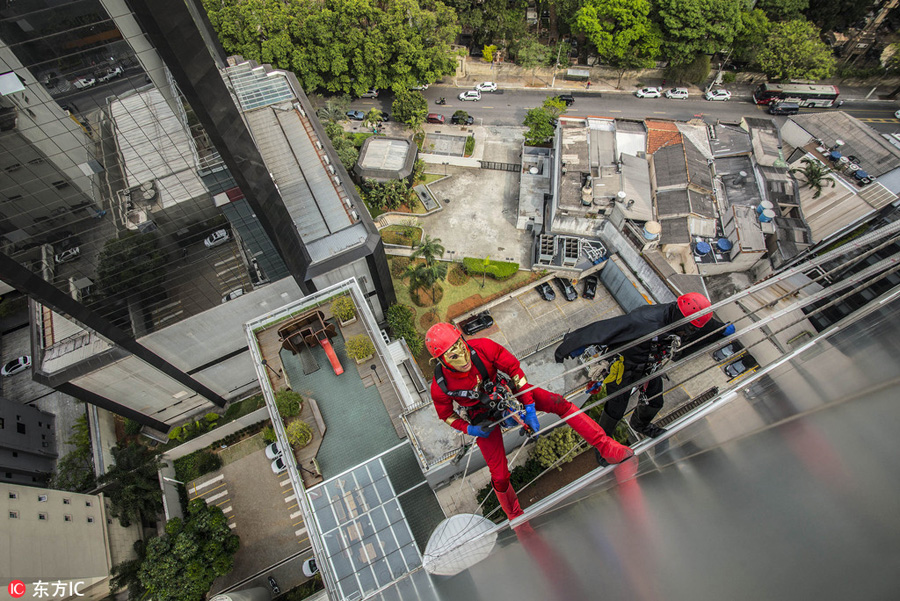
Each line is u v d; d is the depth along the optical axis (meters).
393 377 35.66
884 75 79.94
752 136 66.12
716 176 63.47
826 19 83.56
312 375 35.75
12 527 36.41
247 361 52.94
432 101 82.44
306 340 36.09
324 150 55.34
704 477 6.16
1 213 30.47
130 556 46.97
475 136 77.19
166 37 25.44
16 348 59.97
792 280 38.66
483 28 83.31
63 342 42.12
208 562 43.94
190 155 34.06
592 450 48.34
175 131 32.78
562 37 87.38
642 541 6.02
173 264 39.81
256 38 73.62
